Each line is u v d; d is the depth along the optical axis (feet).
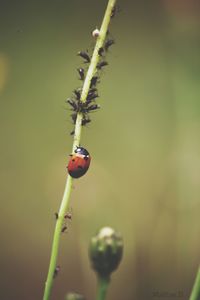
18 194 2.91
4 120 3.22
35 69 3.39
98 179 2.72
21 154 3.10
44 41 3.50
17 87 3.33
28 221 2.79
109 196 2.63
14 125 3.21
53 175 3.00
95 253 0.89
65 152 3.13
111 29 3.50
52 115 3.25
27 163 3.06
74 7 3.57
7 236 2.74
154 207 2.53
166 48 2.34
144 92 3.19
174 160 2.32
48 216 2.82
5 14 3.53
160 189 2.61
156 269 2.27
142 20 3.48
